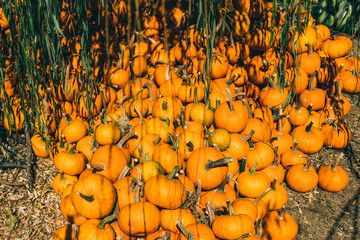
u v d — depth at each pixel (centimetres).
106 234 313
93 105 430
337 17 674
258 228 323
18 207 375
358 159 464
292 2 402
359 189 426
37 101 386
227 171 364
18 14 362
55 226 361
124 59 476
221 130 392
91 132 421
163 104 419
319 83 534
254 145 414
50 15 352
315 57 495
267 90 470
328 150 477
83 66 400
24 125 401
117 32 508
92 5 490
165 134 395
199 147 382
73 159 375
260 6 504
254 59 479
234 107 417
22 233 351
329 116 495
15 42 386
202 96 450
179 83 456
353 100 549
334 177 412
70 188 362
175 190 325
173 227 328
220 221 324
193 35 482
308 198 412
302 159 430
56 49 421
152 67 512
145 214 315
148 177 344
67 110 442
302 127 465
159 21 521
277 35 482
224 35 502
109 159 369
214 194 359
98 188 323
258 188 367
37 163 424
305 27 459
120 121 414
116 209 335
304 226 379
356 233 371
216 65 457
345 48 558
